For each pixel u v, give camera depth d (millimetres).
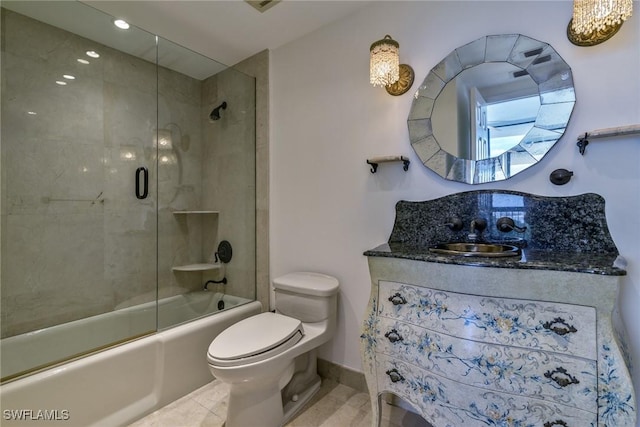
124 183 2215
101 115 2092
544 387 928
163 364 1674
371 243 1765
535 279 947
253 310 2195
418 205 1594
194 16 1860
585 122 1213
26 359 1525
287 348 1437
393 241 1667
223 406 1653
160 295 2395
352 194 1847
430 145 1566
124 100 2203
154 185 2379
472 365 1029
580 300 896
